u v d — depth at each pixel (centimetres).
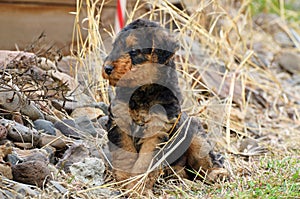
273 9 2073
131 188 844
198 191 868
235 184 879
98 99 1102
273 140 1188
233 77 1219
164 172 911
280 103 1436
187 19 1338
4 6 1323
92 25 1141
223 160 975
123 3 1191
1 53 1046
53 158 905
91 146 946
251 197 802
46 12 1344
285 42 1909
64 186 813
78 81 1107
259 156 1067
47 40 1293
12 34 1326
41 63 1065
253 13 1995
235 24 1379
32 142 907
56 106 1027
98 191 824
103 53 1147
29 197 750
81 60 1111
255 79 1491
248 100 1340
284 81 1627
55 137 935
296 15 2077
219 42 1339
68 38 1342
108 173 895
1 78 921
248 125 1263
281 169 939
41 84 998
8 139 902
